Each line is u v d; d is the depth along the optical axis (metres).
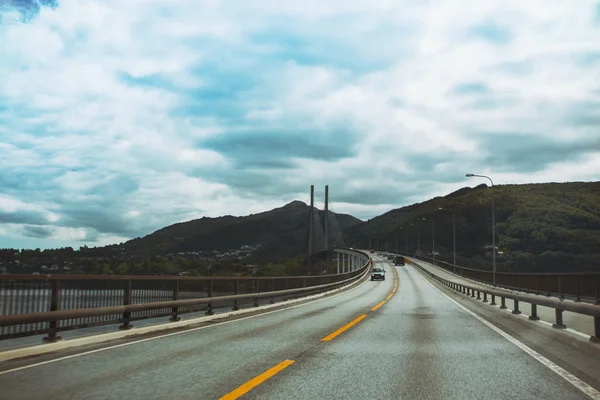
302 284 31.56
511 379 7.38
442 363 8.66
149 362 8.65
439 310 21.77
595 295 25.33
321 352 9.83
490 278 52.12
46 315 9.61
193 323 15.55
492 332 13.34
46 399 6.11
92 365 8.36
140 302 13.69
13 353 8.98
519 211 175.00
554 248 148.62
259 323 15.66
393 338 11.99
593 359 9.09
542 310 23.12
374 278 71.62
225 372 7.80
